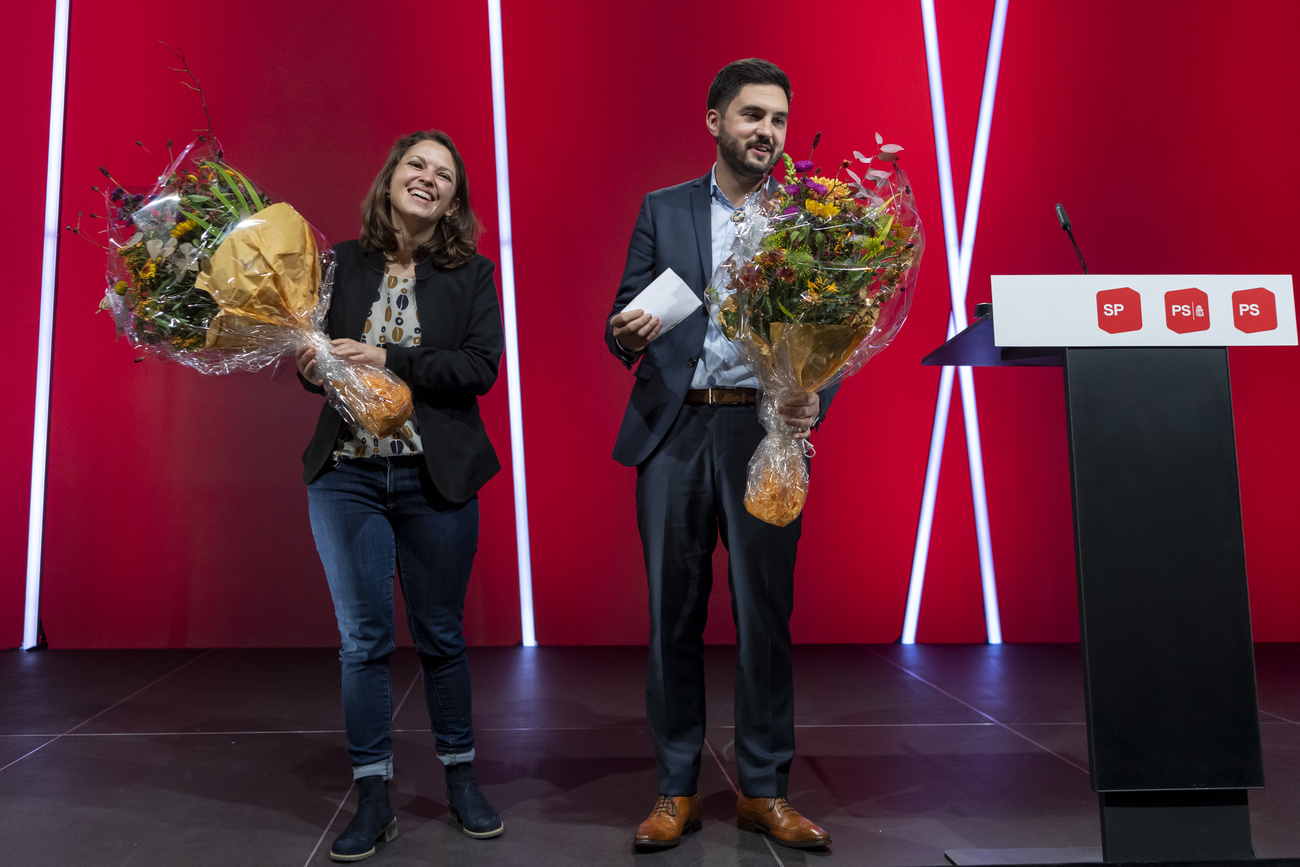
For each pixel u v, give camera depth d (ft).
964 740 8.14
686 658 6.09
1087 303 5.05
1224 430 5.12
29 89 11.39
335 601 5.87
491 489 11.93
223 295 5.23
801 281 5.09
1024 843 5.82
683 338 6.07
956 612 12.21
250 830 6.03
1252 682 5.00
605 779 7.15
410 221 6.09
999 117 12.16
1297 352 12.37
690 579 6.08
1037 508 12.27
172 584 11.51
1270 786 6.92
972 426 12.20
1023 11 12.18
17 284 11.35
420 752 7.76
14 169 11.35
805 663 11.08
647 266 6.35
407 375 5.73
